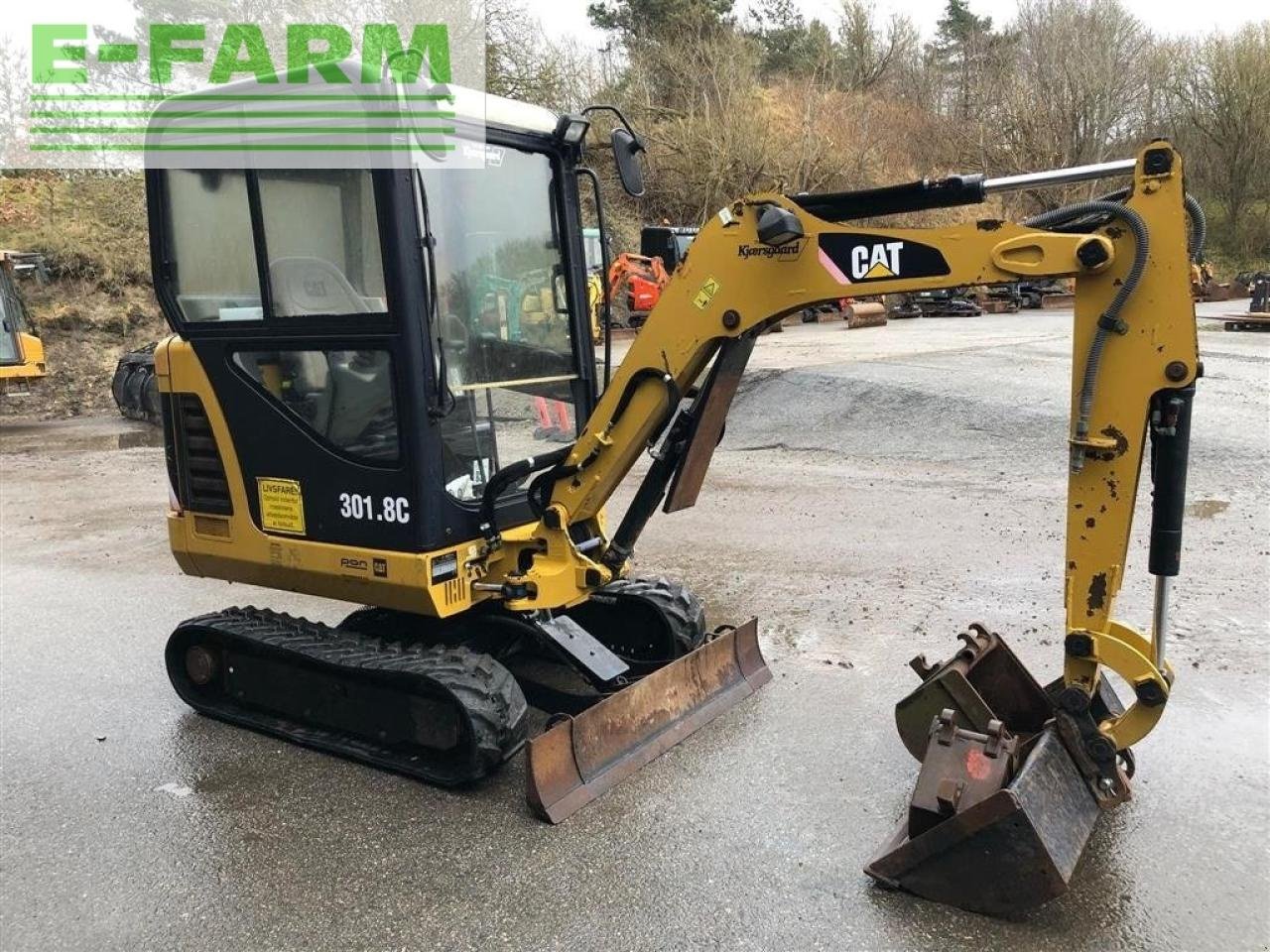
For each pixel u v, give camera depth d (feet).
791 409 38.27
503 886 10.11
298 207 12.28
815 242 10.71
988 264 9.86
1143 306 9.18
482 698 11.80
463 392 12.71
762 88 110.01
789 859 10.36
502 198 13.10
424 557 12.00
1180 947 8.85
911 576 19.74
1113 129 114.62
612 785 11.92
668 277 12.56
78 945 9.45
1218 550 20.16
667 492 12.53
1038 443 30.58
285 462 13.09
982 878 9.23
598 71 98.48
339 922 9.63
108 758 13.44
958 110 124.98
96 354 59.93
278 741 13.84
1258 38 113.29
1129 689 14.67
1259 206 114.73
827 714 13.74
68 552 24.91
